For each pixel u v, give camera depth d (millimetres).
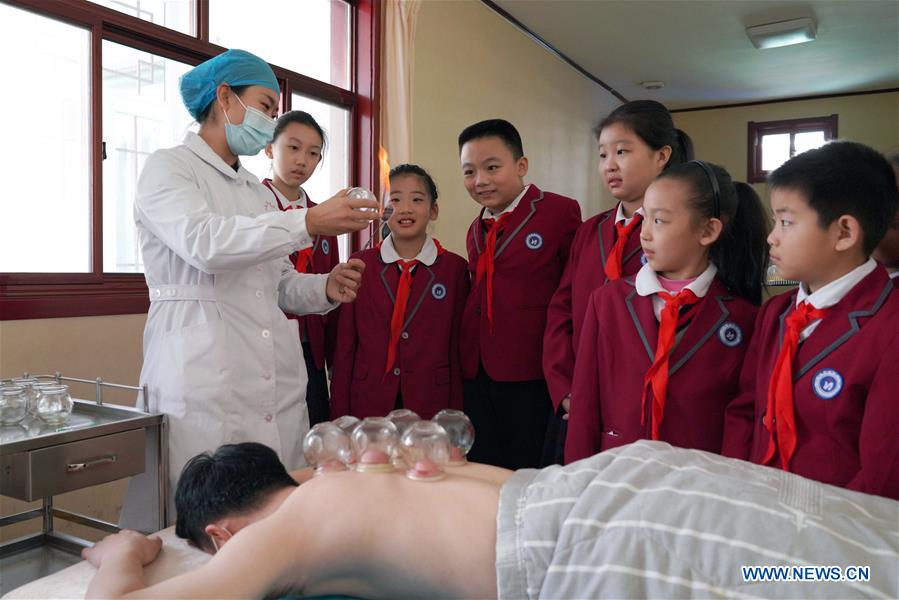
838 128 7363
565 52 5926
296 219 1428
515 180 2131
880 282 1182
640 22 5203
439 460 1128
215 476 1183
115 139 2518
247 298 1593
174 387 1507
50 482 1295
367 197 1479
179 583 931
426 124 4016
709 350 1422
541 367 2082
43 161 2287
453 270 2205
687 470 987
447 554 1006
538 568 952
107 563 1103
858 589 819
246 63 1604
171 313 1545
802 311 1226
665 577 878
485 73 4695
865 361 1135
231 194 1643
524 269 2074
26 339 2127
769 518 884
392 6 3668
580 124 6457
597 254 1798
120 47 2510
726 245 1500
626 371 1480
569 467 1090
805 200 1197
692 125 8008
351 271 1799
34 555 1532
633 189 1743
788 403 1207
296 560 993
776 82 6926
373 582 1046
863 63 6254
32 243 2268
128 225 2580
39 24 2252
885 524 885
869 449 1105
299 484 1242
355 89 3721
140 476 1562
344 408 2137
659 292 1473
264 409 1608
